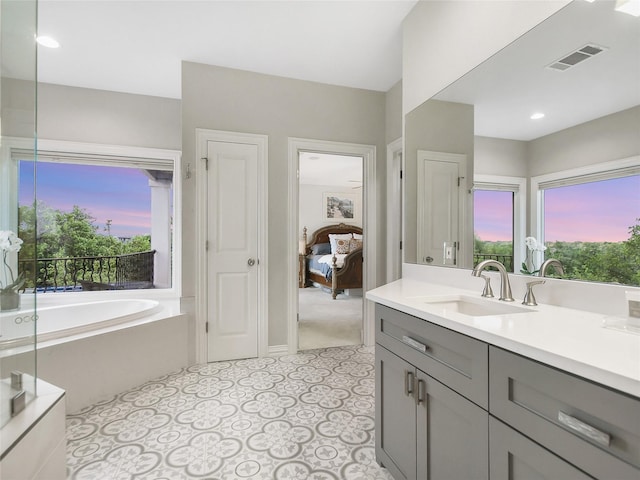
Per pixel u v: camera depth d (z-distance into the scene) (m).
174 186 3.53
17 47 1.09
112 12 2.14
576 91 1.16
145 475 1.46
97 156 3.32
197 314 2.75
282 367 2.71
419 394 1.23
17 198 1.09
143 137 3.40
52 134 3.16
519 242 1.39
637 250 0.97
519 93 1.38
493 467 0.90
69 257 3.41
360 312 4.68
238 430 1.82
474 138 1.62
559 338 0.82
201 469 1.50
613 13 1.05
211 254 2.80
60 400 1.20
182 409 2.04
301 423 1.89
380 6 2.11
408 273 2.18
